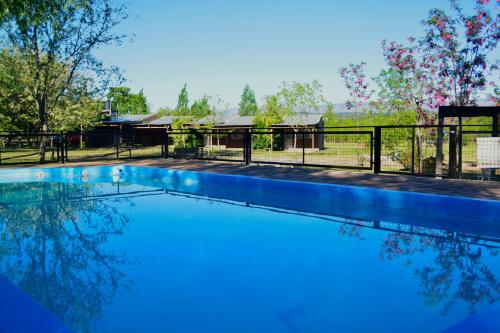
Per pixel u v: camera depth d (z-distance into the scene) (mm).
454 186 6871
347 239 4734
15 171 10531
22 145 20172
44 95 14336
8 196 8016
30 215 6195
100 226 5449
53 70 14500
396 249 4316
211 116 32406
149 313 2734
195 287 3215
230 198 7742
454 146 7926
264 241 4656
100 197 7918
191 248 4371
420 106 12195
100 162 13039
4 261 3922
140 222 5691
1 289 2588
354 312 2734
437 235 4891
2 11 10523
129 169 11359
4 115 23484
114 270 3658
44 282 3334
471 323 2258
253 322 2594
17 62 14406
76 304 2898
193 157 13836
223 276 3482
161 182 10070
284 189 7875
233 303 2902
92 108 25328
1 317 2236
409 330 2486
